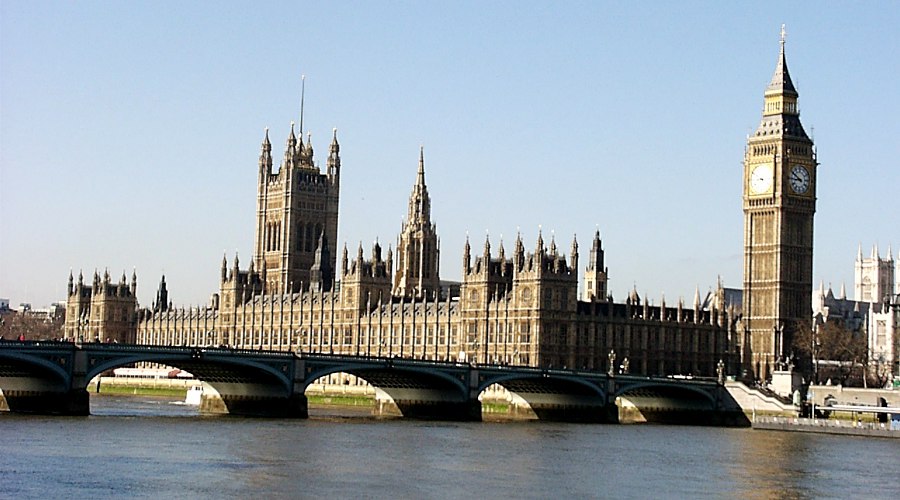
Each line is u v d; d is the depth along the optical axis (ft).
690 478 632.38
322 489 557.33
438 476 607.78
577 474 634.43
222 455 653.71
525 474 627.46
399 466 638.12
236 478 578.25
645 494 577.84
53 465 598.34
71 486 544.21
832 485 620.49
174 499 522.06
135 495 527.81
